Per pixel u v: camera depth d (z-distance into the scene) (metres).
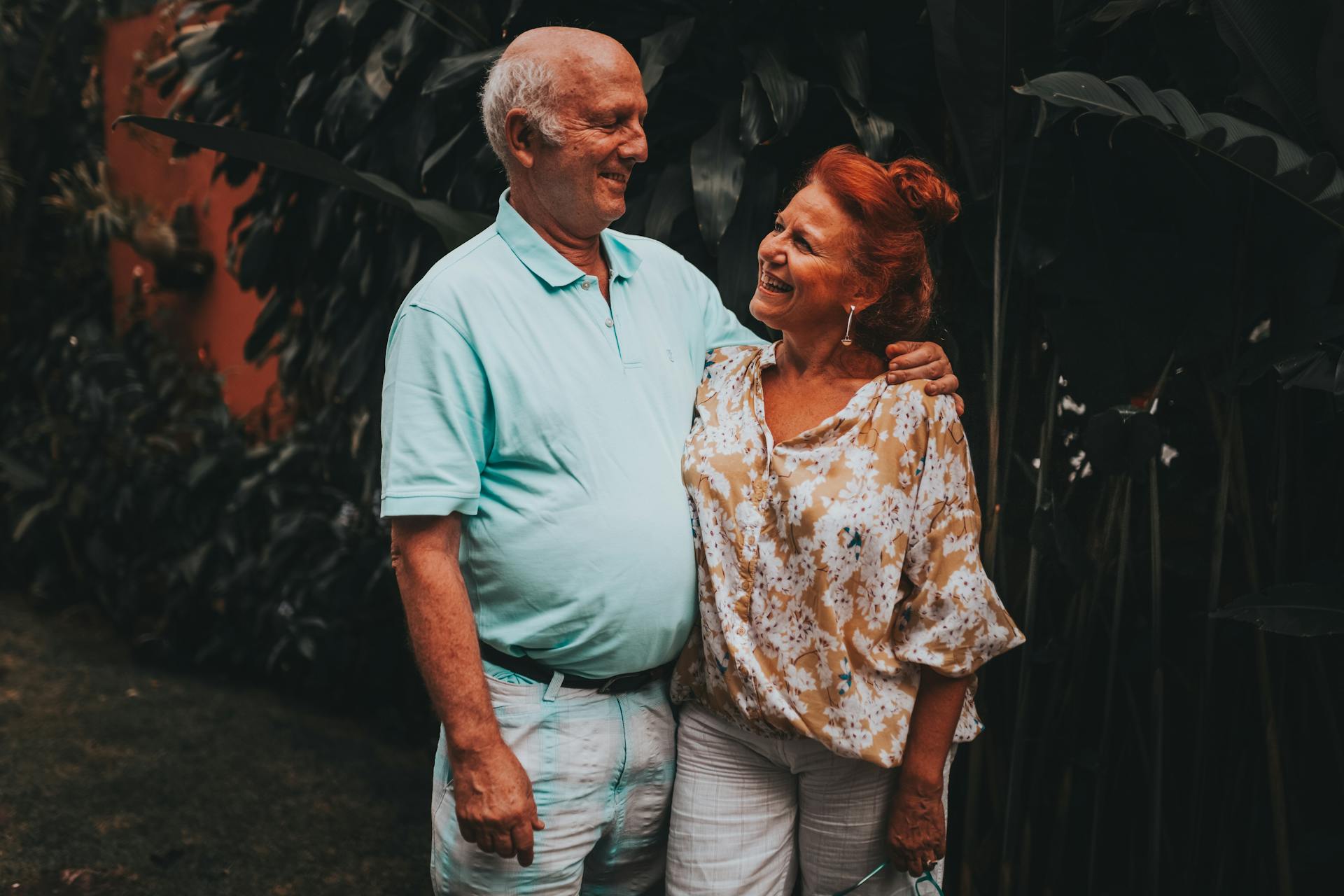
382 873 2.81
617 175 1.56
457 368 1.50
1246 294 1.88
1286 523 1.89
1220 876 2.01
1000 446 2.05
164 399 4.55
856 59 2.00
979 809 2.17
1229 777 2.01
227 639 3.94
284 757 3.41
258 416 4.25
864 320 1.56
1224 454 1.87
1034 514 1.91
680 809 1.70
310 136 2.76
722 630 1.56
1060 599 2.15
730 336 1.85
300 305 3.25
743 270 2.04
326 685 3.69
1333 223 1.63
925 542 1.55
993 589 1.57
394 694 3.62
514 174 1.59
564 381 1.54
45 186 5.39
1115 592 1.98
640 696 1.65
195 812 3.08
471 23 2.29
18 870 2.77
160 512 4.07
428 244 2.48
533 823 1.53
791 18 2.13
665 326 1.71
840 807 1.65
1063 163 1.87
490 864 1.59
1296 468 1.93
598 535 1.52
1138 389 2.06
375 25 2.50
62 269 5.14
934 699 1.60
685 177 2.16
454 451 1.49
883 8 2.08
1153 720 1.92
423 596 1.50
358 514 3.64
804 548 1.52
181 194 4.75
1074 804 2.12
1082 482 2.14
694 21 2.08
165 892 2.71
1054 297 1.97
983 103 1.80
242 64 2.92
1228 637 2.04
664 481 1.58
